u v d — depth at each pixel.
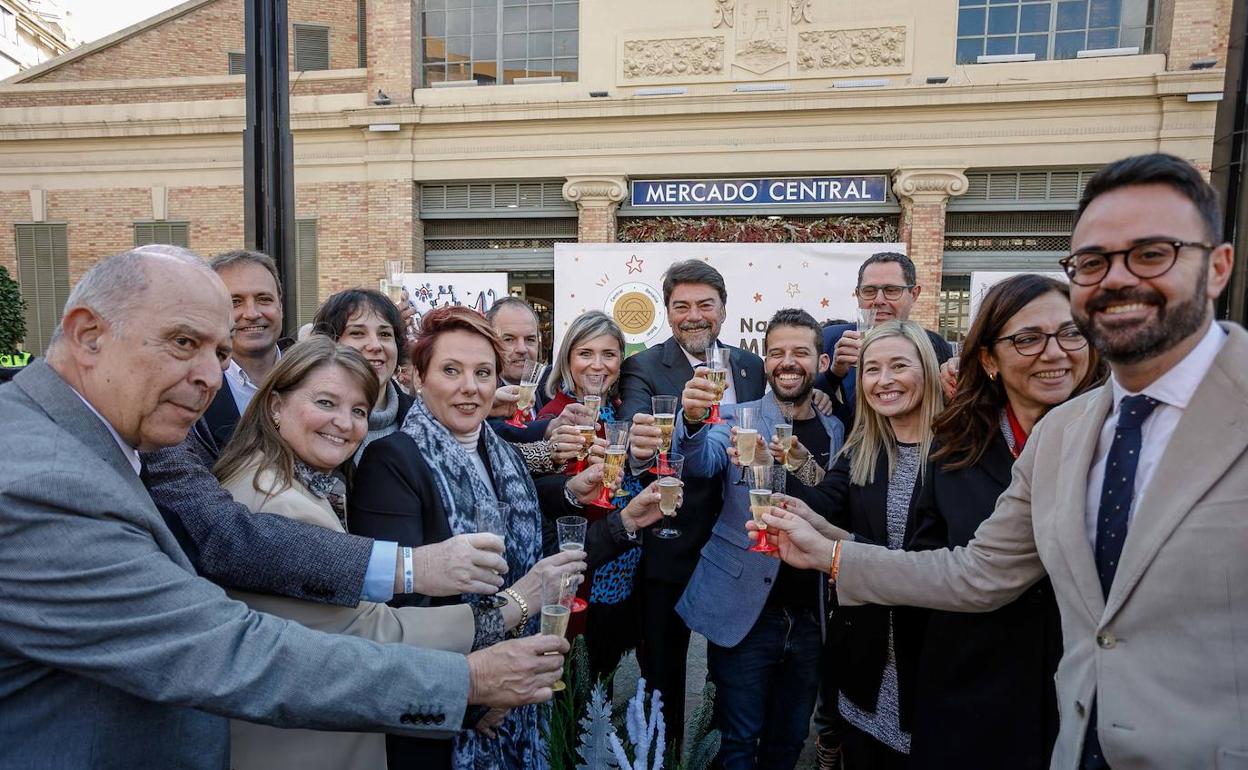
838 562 1.98
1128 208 1.29
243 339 2.94
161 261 1.28
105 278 1.24
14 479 1.10
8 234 12.49
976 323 2.07
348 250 11.78
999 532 1.76
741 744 2.75
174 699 1.17
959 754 1.91
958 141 10.22
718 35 10.66
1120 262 1.30
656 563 3.01
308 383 1.76
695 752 2.32
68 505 1.13
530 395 3.62
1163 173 1.27
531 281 12.14
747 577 2.73
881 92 10.22
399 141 11.47
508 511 2.08
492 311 4.12
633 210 11.27
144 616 1.16
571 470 2.96
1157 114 9.72
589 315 3.44
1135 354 1.33
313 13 13.13
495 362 2.12
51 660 1.14
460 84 11.88
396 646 1.37
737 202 10.99
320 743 1.62
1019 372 1.99
